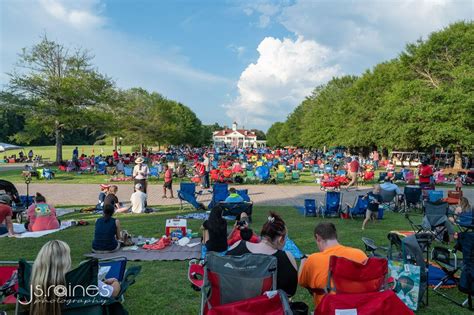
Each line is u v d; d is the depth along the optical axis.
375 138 44.94
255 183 24.75
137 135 53.06
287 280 4.04
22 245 8.57
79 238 9.34
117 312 3.98
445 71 36.34
